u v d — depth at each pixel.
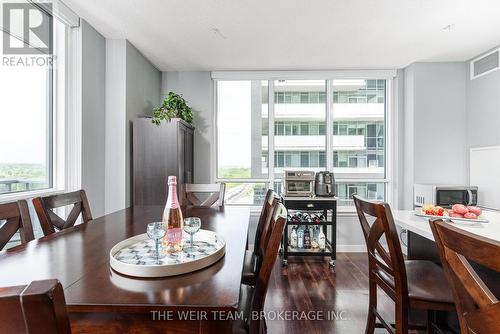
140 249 1.08
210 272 0.88
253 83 3.77
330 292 2.32
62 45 2.26
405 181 3.51
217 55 3.12
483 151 3.03
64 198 1.60
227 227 1.50
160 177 2.80
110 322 0.69
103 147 2.71
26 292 0.35
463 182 3.30
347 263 3.04
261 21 2.37
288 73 3.61
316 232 3.29
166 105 3.06
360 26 2.45
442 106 3.32
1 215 1.17
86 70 2.43
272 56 3.15
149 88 3.32
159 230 1.02
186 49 2.96
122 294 0.72
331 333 1.76
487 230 1.34
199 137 3.65
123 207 2.74
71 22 2.24
